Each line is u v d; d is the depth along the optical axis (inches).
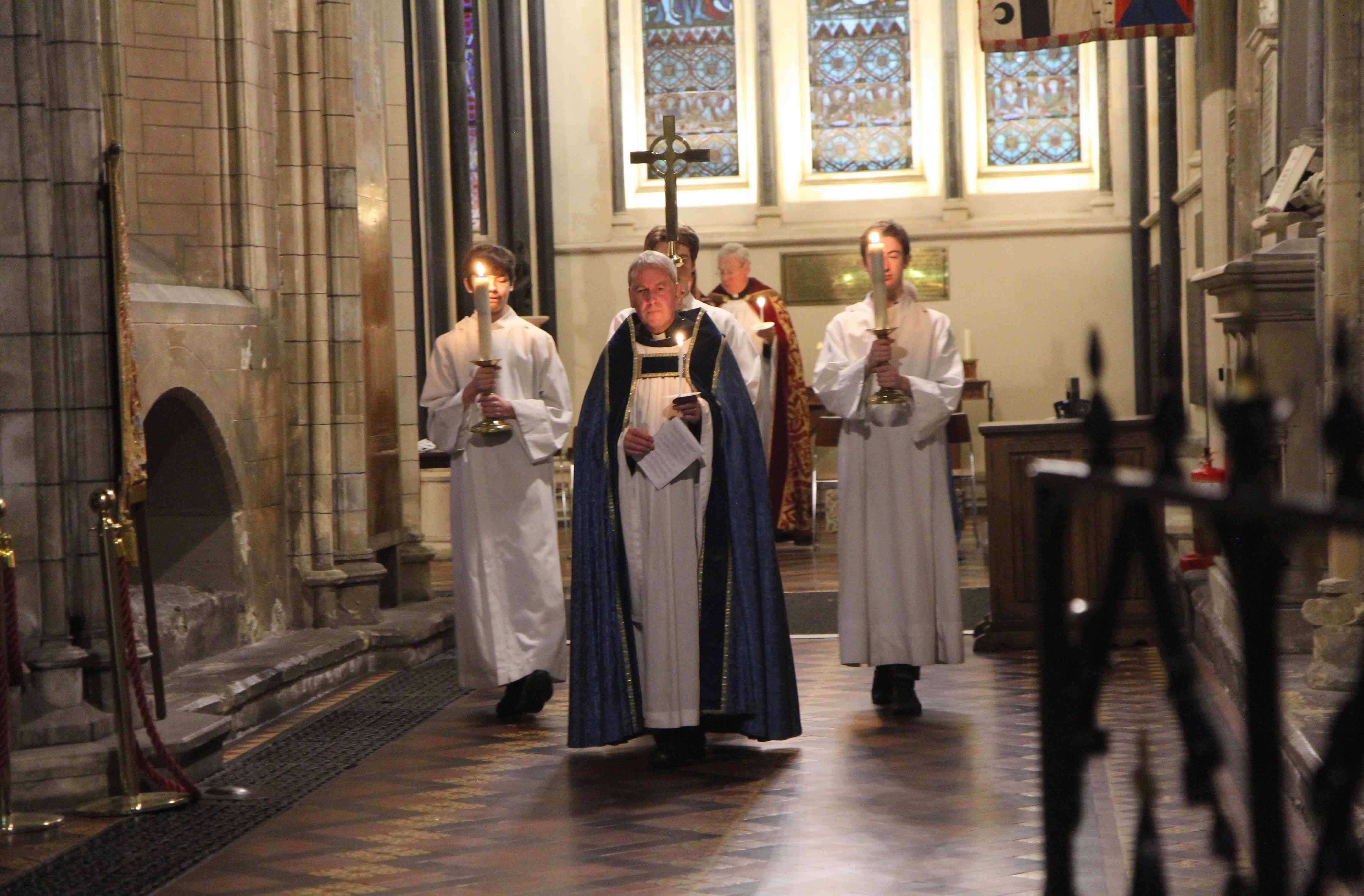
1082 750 50.9
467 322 262.2
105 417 206.7
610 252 664.4
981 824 172.7
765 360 353.7
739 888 151.4
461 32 544.7
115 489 205.5
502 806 189.8
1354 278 194.7
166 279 271.0
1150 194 620.4
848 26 671.1
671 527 207.5
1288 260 220.1
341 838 176.6
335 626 307.6
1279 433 225.1
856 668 284.5
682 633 206.1
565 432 255.8
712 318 235.5
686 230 267.3
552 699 269.1
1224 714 216.5
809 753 213.6
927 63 663.1
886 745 216.7
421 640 312.0
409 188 362.9
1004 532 299.3
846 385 236.7
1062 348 644.7
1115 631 49.6
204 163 286.2
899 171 671.1
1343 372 40.9
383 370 333.7
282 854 170.4
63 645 204.8
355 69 320.8
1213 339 349.7
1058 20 316.5
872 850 163.5
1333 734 44.3
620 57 666.2
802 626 335.9
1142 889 55.0
